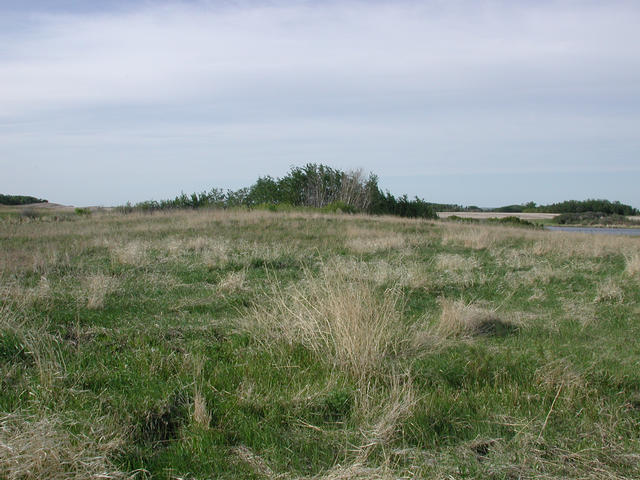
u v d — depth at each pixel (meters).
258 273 10.16
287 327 5.73
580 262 12.66
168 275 9.50
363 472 3.16
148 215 23.59
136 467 3.28
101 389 4.23
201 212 24.73
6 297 6.66
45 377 4.21
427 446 3.65
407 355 5.34
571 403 4.34
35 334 5.12
